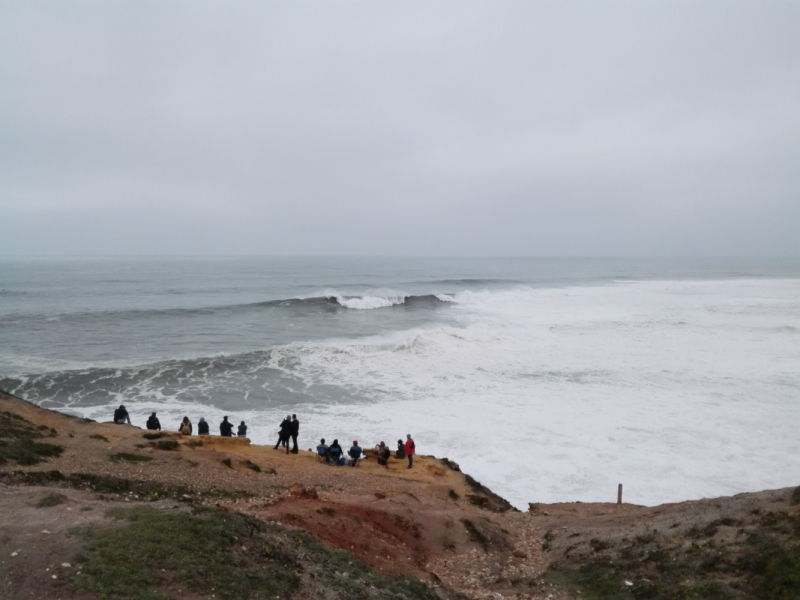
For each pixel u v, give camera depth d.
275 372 27.59
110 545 6.17
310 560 7.57
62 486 9.66
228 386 25.36
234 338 36.47
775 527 8.70
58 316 43.50
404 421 20.81
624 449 17.91
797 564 7.26
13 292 64.00
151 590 5.55
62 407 22.27
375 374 27.39
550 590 8.67
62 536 6.31
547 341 34.59
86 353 31.19
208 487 11.71
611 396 23.50
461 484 15.18
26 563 5.68
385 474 15.48
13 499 7.36
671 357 30.42
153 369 27.44
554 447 18.20
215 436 17.00
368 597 6.86
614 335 36.53
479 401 23.05
